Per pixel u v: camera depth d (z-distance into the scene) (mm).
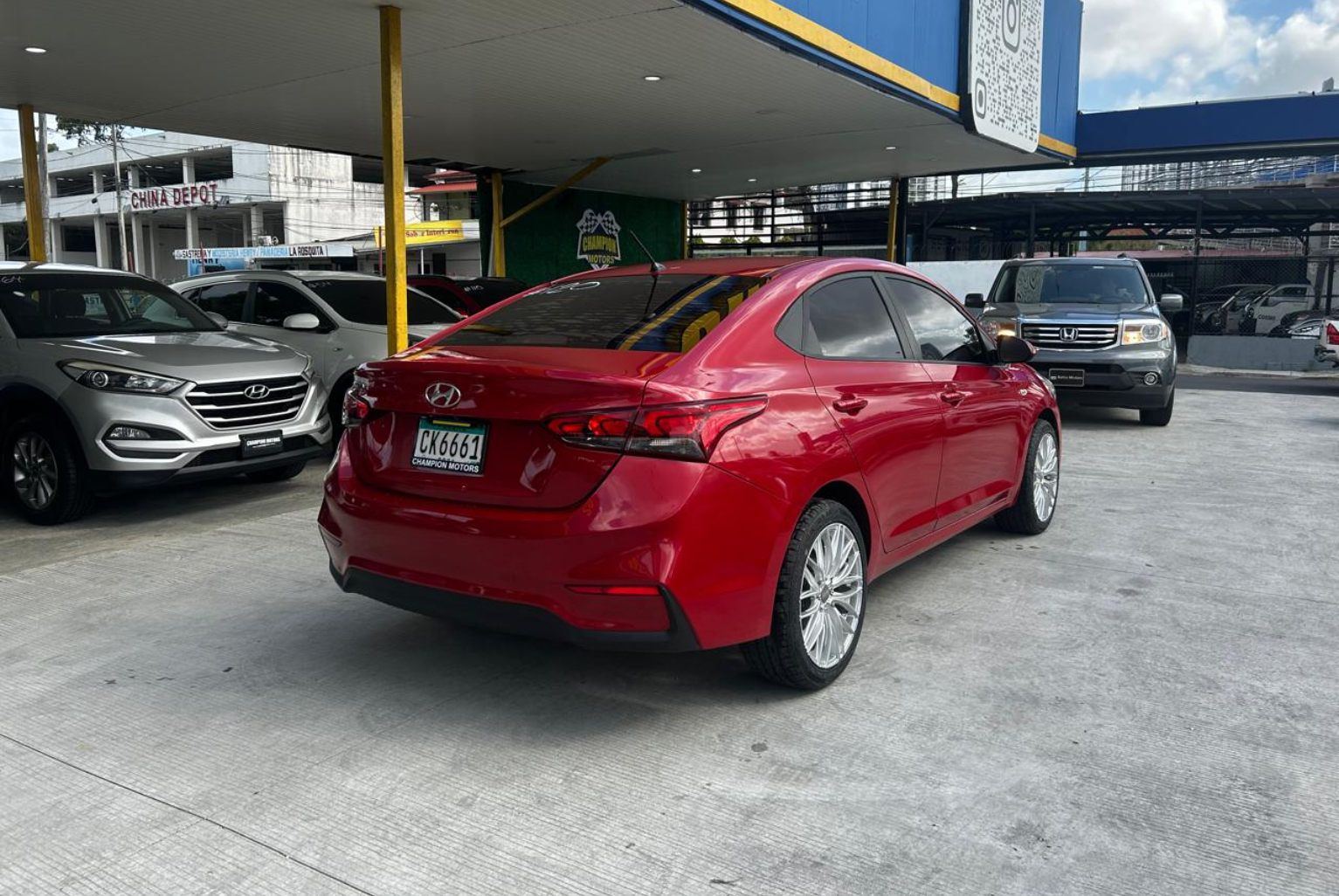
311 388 6832
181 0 7738
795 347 3600
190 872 2465
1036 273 11219
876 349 4074
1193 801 2775
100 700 3473
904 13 11273
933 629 4168
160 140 53531
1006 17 14078
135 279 7453
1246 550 5410
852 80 10477
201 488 7266
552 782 2906
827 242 23203
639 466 2947
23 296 6629
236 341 6902
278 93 11055
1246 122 17812
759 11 8523
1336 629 4164
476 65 9805
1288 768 2963
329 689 3572
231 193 49656
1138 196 20188
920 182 24078
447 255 42156
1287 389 15492
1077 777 2910
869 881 2414
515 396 3082
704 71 10078
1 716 3342
